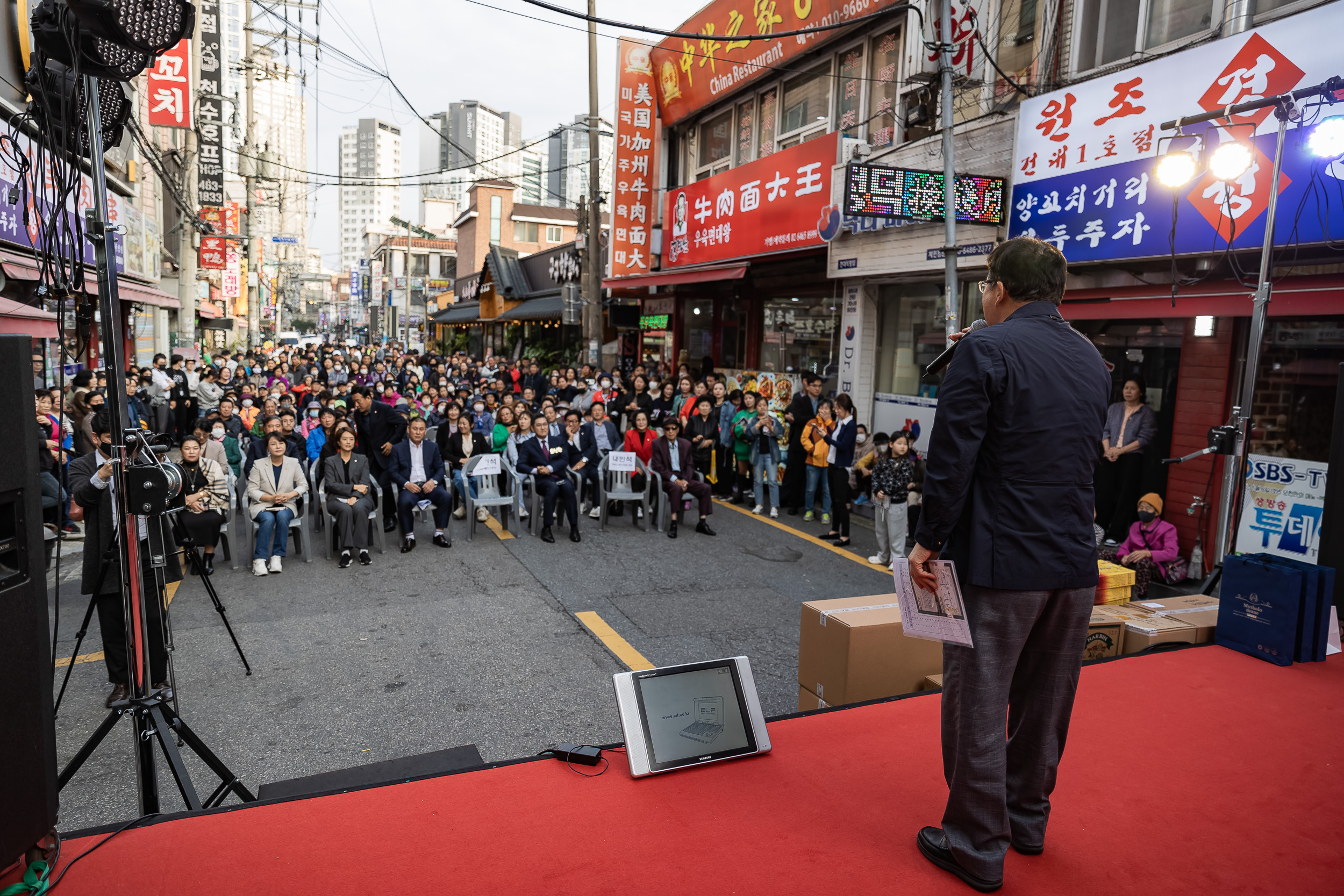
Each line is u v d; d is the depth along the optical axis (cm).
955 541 222
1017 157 816
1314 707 353
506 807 257
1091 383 218
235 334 4106
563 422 979
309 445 1039
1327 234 559
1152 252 681
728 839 242
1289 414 659
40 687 206
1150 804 271
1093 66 792
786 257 1261
